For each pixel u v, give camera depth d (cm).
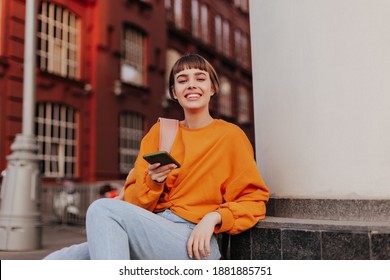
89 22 1299
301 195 205
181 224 184
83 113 1233
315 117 202
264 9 237
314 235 173
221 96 2100
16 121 1007
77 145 1204
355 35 192
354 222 177
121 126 1379
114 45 1349
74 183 1084
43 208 927
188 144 196
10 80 1004
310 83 206
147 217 172
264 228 187
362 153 186
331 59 199
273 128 223
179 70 205
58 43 1207
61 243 610
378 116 184
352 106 191
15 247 514
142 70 1509
